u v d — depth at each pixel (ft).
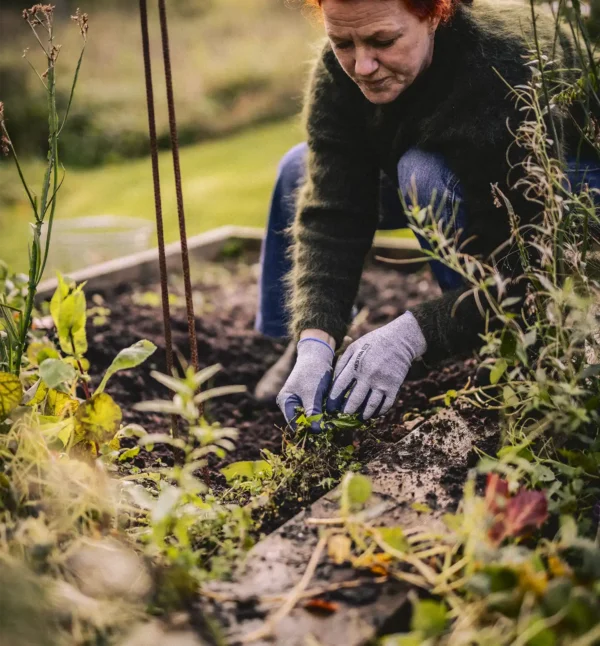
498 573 3.68
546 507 4.17
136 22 33.17
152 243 14.42
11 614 3.46
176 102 25.54
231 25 33.01
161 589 4.14
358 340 5.86
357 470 5.36
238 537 4.67
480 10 5.79
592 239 5.70
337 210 6.57
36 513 4.38
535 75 5.19
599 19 6.72
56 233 13.39
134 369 8.61
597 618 3.61
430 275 11.37
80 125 24.07
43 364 4.80
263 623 3.91
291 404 5.83
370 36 5.03
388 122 6.13
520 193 5.53
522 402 4.99
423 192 6.03
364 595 4.06
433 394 7.22
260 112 25.35
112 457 5.37
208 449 4.39
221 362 9.13
